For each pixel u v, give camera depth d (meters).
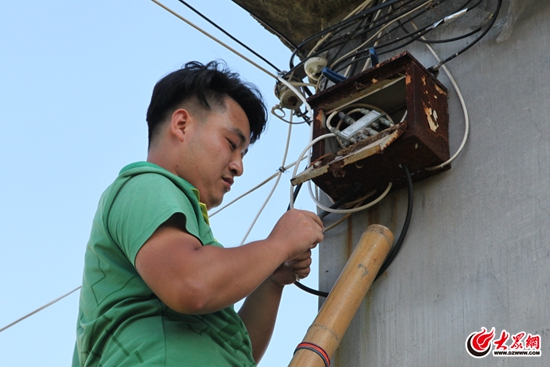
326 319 2.42
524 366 2.28
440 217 2.64
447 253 2.57
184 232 2.08
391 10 3.13
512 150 2.57
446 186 2.67
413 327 2.55
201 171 2.43
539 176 2.48
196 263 2.00
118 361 2.03
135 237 2.05
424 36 3.03
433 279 2.57
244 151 2.61
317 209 3.04
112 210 2.18
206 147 2.45
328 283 2.83
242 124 2.54
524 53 2.70
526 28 2.73
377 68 2.73
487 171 2.60
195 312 1.98
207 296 1.98
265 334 2.61
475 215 2.56
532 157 2.52
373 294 2.68
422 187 2.73
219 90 2.56
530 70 2.65
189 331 2.10
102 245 2.20
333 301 2.46
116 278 2.16
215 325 2.18
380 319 2.63
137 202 2.12
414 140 2.58
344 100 2.83
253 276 2.07
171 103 2.53
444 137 2.70
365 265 2.54
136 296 2.13
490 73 2.75
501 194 2.54
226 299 2.01
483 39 2.83
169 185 2.18
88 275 2.23
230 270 2.03
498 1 2.76
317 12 3.65
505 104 2.66
